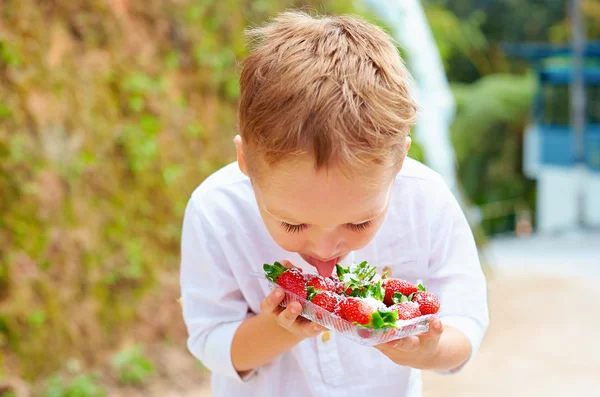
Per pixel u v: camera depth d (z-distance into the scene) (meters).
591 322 7.98
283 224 1.68
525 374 6.08
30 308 4.62
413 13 7.73
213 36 6.03
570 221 20.53
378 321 1.65
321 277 1.79
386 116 1.58
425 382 5.83
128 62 5.37
